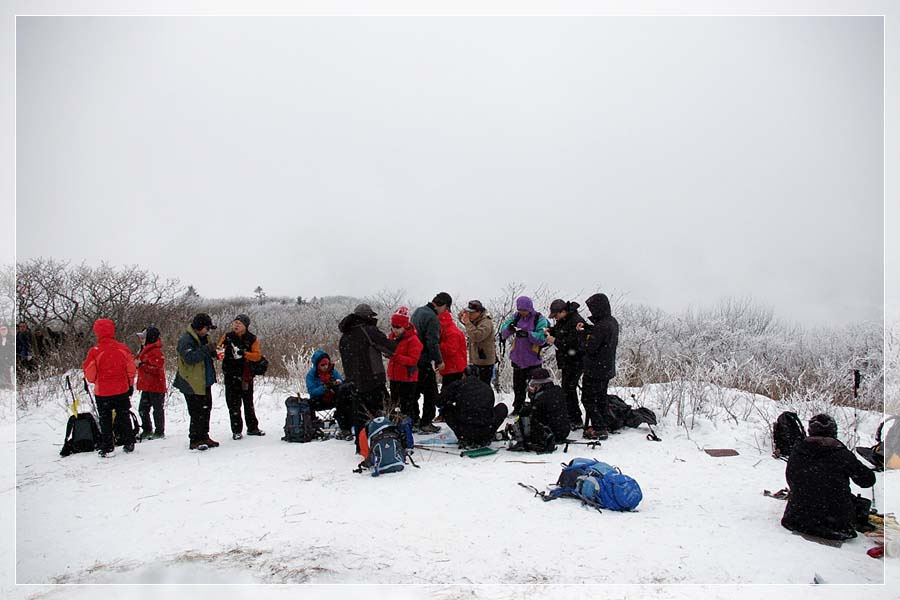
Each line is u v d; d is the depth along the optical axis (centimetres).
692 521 532
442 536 504
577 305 855
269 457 752
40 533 529
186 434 907
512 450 754
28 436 912
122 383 788
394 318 805
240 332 860
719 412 909
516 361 895
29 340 1537
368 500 591
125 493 632
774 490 618
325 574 443
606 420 832
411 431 782
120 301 1834
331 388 859
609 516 544
